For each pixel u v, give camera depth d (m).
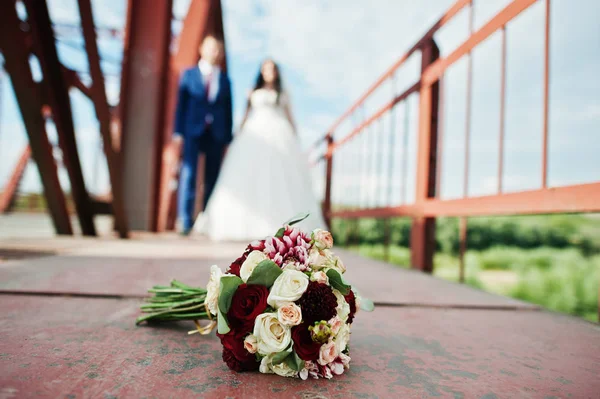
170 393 0.59
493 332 1.04
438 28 2.46
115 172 3.57
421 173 2.60
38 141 3.12
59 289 1.29
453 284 1.85
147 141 4.77
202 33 5.25
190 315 0.92
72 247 2.73
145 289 1.34
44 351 0.74
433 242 2.53
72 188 3.66
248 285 0.71
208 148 4.80
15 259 1.97
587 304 3.43
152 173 4.78
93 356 0.73
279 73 4.36
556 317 1.26
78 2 2.57
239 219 3.84
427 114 2.59
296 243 0.78
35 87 2.81
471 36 2.10
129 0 4.53
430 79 2.56
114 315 1.05
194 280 1.54
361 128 4.09
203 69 4.61
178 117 4.59
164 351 0.79
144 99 4.73
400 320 1.14
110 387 0.59
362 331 1.00
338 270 0.78
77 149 3.53
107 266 1.86
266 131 4.11
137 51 4.65
